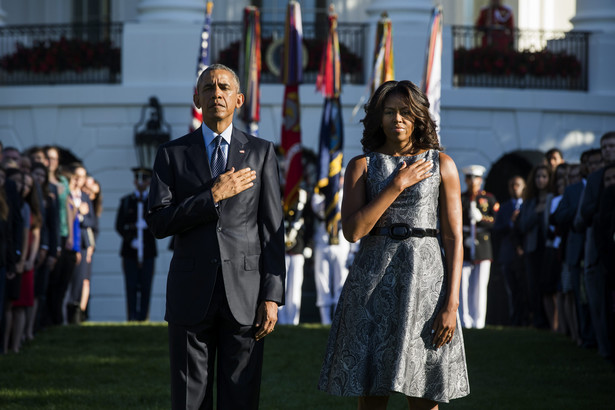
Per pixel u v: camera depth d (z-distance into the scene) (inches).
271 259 775.1
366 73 2714.1
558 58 2765.7
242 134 797.9
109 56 2743.6
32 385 1224.8
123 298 2684.5
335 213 2026.3
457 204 747.4
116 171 2699.3
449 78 2709.2
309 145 2662.4
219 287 761.6
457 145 2699.3
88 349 1517.0
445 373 727.7
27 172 1518.2
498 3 2849.4
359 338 732.7
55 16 3132.4
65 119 2726.4
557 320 1807.3
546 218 1740.9
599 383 1248.2
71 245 1872.5
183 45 2699.3
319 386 755.4
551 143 2741.1
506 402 1130.0
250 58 2256.4
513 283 2085.4
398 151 759.7
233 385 765.3
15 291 1439.5
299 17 2239.2
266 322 762.8
